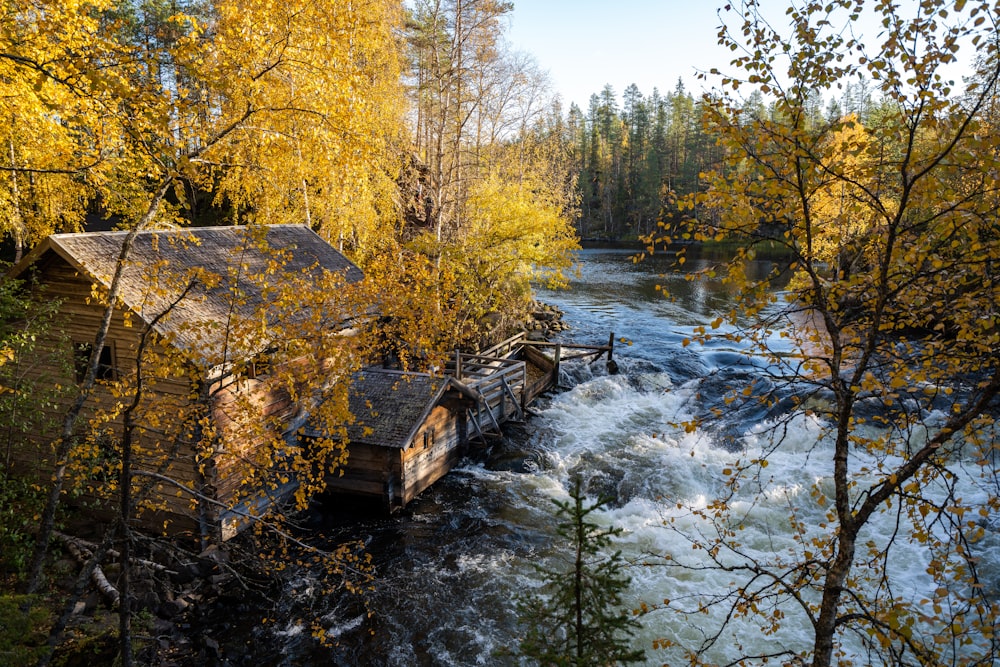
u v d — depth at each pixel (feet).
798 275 20.20
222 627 33.04
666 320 105.60
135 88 23.67
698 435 56.49
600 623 18.15
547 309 107.76
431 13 76.54
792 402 57.67
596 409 64.75
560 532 18.43
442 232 83.20
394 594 36.35
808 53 14.98
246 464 26.37
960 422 14.12
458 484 49.21
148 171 28.07
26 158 48.70
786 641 31.63
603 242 249.55
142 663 29.37
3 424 31.14
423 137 87.66
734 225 16.20
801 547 39.06
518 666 30.94
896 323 17.28
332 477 45.24
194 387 25.13
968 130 13.87
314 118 30.71
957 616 15.23
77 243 34.27
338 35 30.48
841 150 15.51
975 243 14.35
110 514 38.50
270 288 24.81
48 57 24.86
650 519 43.98
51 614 29.89
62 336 34.09
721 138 16.39
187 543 37.27
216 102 27.35
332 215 63.67
